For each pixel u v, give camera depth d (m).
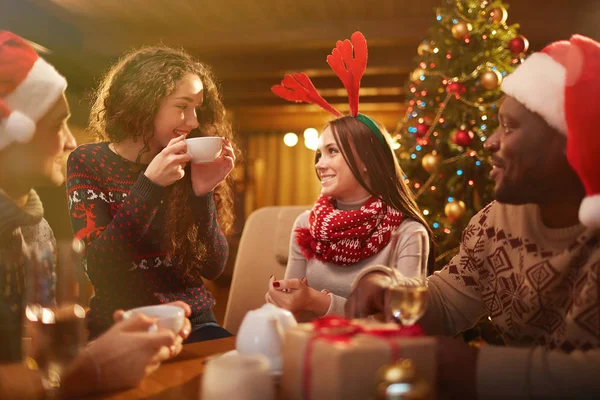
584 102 0.81
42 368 0.78
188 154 1.38
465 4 3.09
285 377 0.76
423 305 0.90
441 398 0.79
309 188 11.60
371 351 0.68
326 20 6.07
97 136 1.78
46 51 5.68
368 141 1.49
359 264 1.46
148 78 1.52
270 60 6.80
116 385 0.83
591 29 5.41
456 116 3.03
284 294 1.21
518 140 0.94
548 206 0.98
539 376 0.75
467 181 2.98
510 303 1.07
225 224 1.86
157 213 1.52
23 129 1.00
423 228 1.48
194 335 1.45
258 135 11.80
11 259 0.78
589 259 0.91
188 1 5.53
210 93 1.75
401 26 5.93
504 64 3.04
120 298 1.44
